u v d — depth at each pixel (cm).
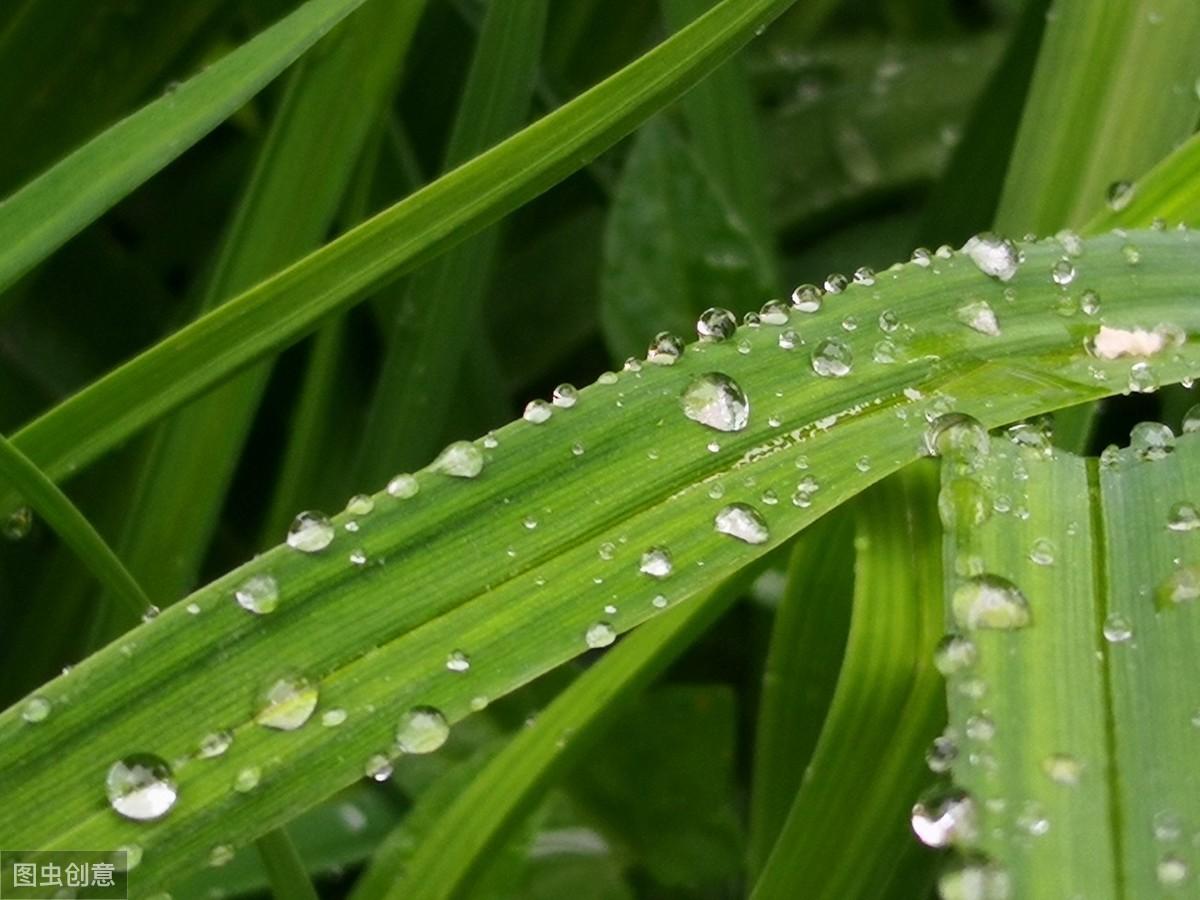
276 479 32
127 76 27
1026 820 18
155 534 25
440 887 23
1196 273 21
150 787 19
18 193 21
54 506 21
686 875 26
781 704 23
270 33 22
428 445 26
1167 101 24
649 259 27
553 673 27
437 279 26
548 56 33
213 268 29
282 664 19
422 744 19
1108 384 21
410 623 19
